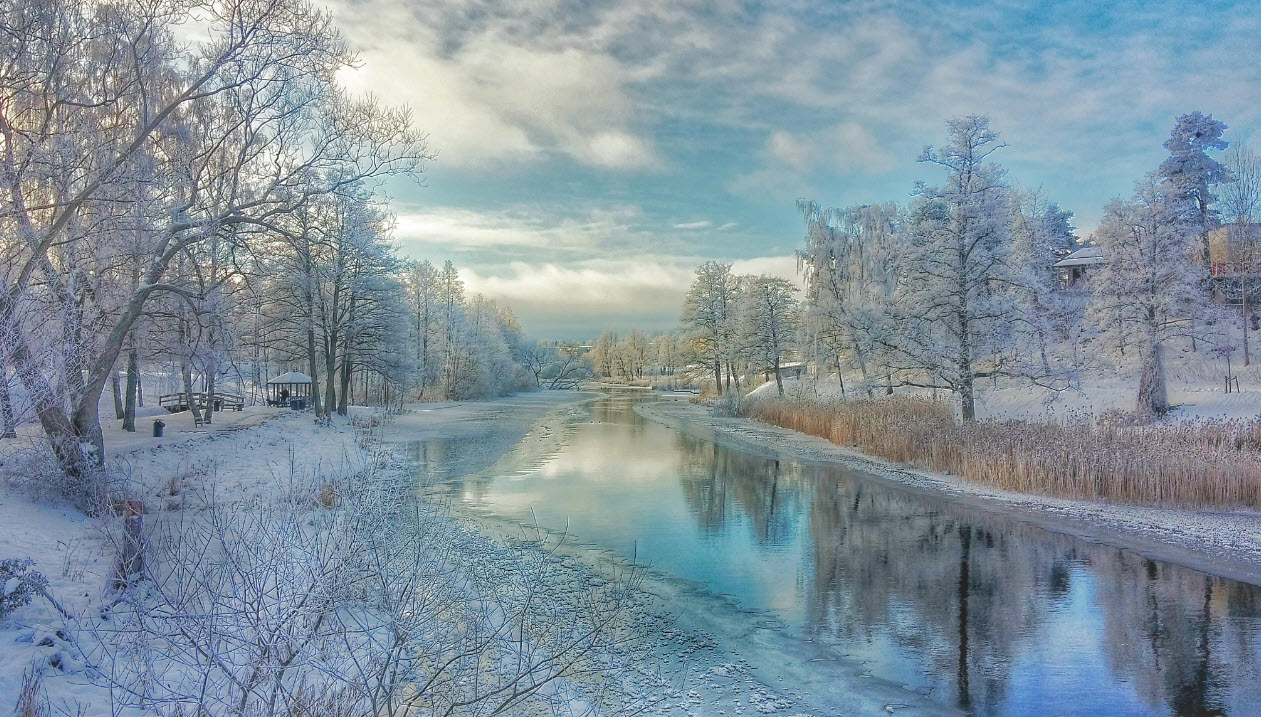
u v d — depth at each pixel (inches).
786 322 2081.7
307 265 1302.9
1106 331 1223.5
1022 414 1266.0
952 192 1066.7
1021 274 1044.5
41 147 554.9
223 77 673.0
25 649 265.3
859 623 403.2
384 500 341.7
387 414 1606.8
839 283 1583.4
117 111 687.1
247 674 205.5
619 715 280.2
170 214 661.9
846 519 669.3
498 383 3255.4
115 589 315.9
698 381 3710.6
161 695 231.1
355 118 760.3
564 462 1050.1
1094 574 494.6
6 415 441.4
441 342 2696.9
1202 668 342.6
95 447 574.2
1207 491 699.4
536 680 288.4
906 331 1104.8
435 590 269.1
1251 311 1560.0
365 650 221.9
